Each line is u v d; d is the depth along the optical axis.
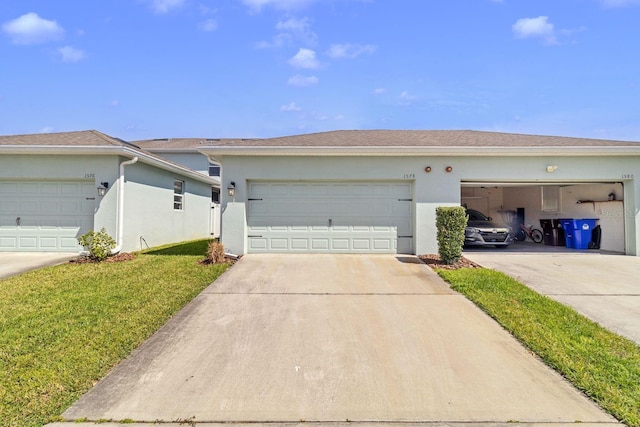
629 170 9.57
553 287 6.36
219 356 3.66
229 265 8.06
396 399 2.93
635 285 6.52
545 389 3.08
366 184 9.77
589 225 11.37
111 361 3.51
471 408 2.81
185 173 13.72
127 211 10.30
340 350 3.81
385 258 9.05
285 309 5.11
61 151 9.47
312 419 2.67
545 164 9.56
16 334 4.11
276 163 9.59
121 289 6.05
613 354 3.68
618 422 2.64
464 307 5.21
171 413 2.72
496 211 15.91
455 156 9.56
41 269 7.69
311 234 9.75
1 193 10.00
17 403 2.80
